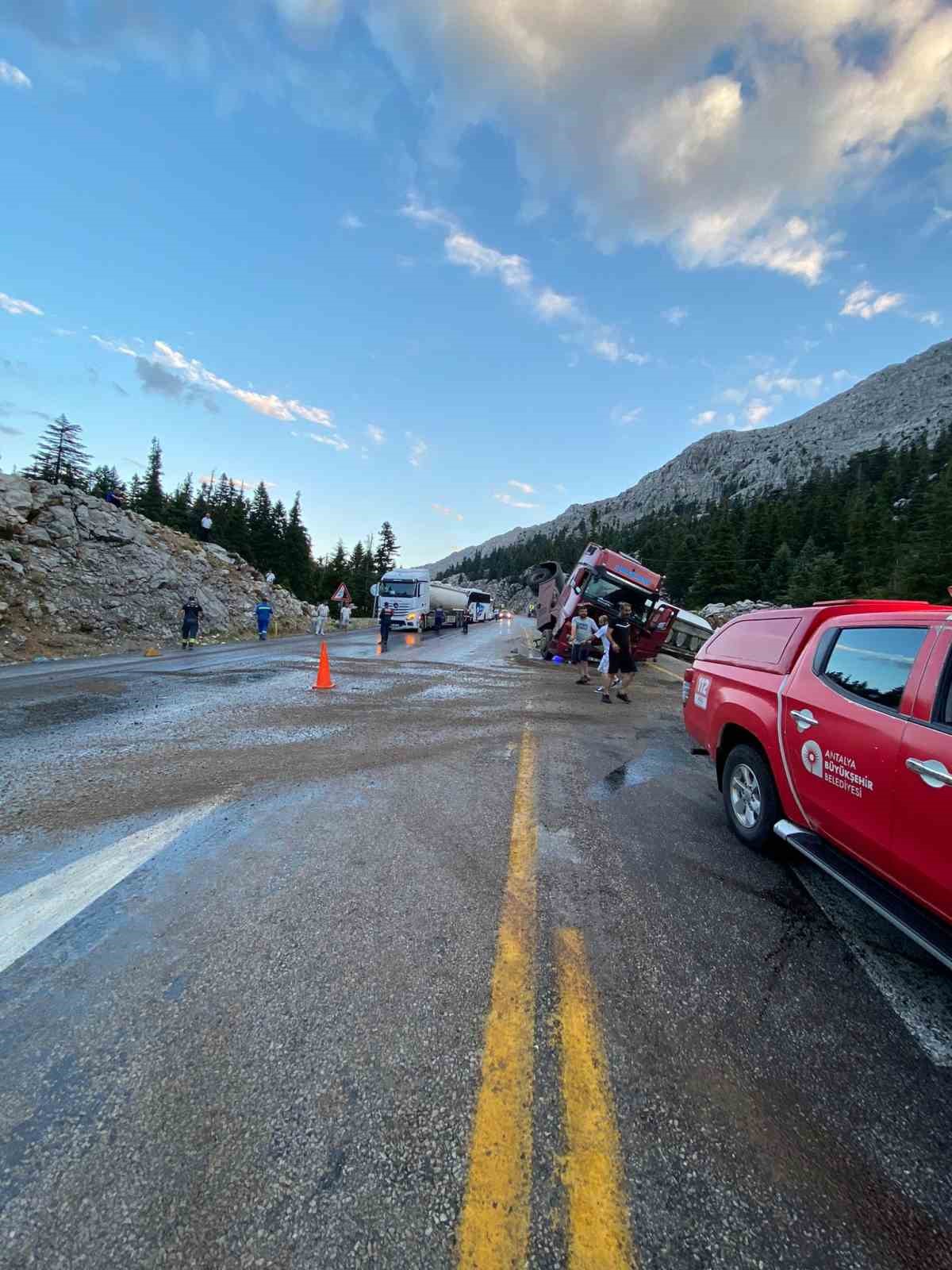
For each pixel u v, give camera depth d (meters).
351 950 2.61
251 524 63.84
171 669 12.90
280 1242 1.40
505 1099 1.84
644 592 15.87
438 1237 1.43
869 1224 1.52
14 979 2.34
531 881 3.37
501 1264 1.37
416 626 28.59
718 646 5.09
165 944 2.62
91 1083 1.83
